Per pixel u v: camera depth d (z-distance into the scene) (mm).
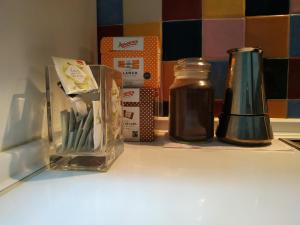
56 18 641
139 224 306
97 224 306
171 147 704
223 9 872
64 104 529
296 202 369
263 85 721
